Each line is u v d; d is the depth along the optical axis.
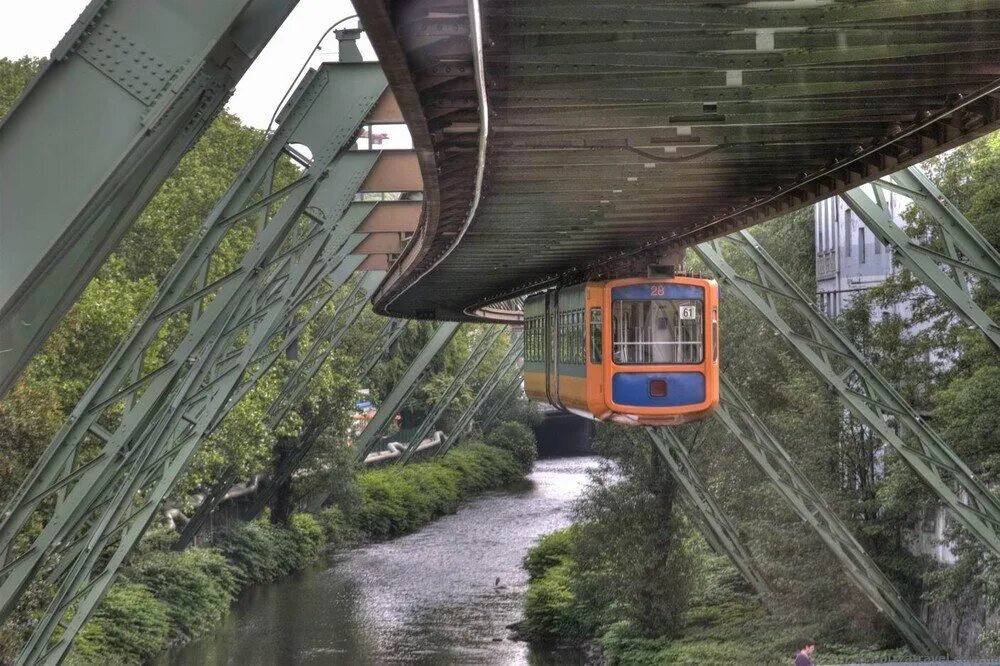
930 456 22.66
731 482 35.66
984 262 18.12
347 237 33.47
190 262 18.42
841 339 23.69
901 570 29.98
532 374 33.03
